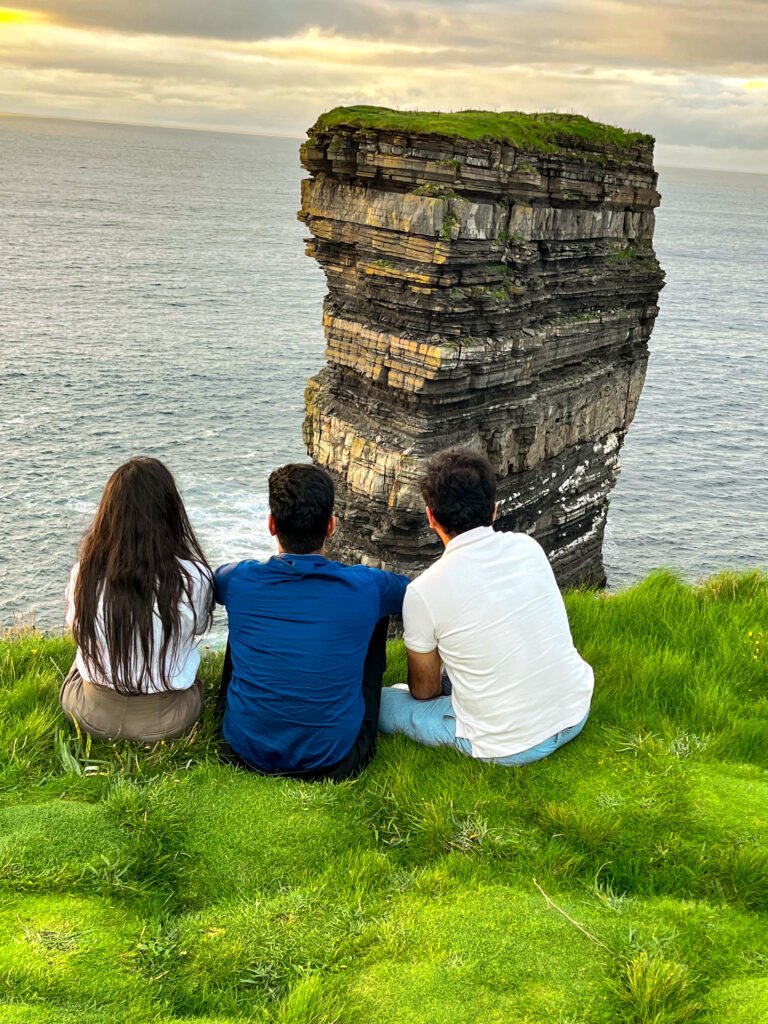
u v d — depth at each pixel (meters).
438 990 3.73
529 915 4.16
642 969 3.77
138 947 3.88
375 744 5.52
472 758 5.27
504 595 5.05
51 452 53.59
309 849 4.63
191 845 4.60
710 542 47.09
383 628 5.50
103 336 90.50
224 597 5.39
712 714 6.02
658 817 4.83
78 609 5.17
